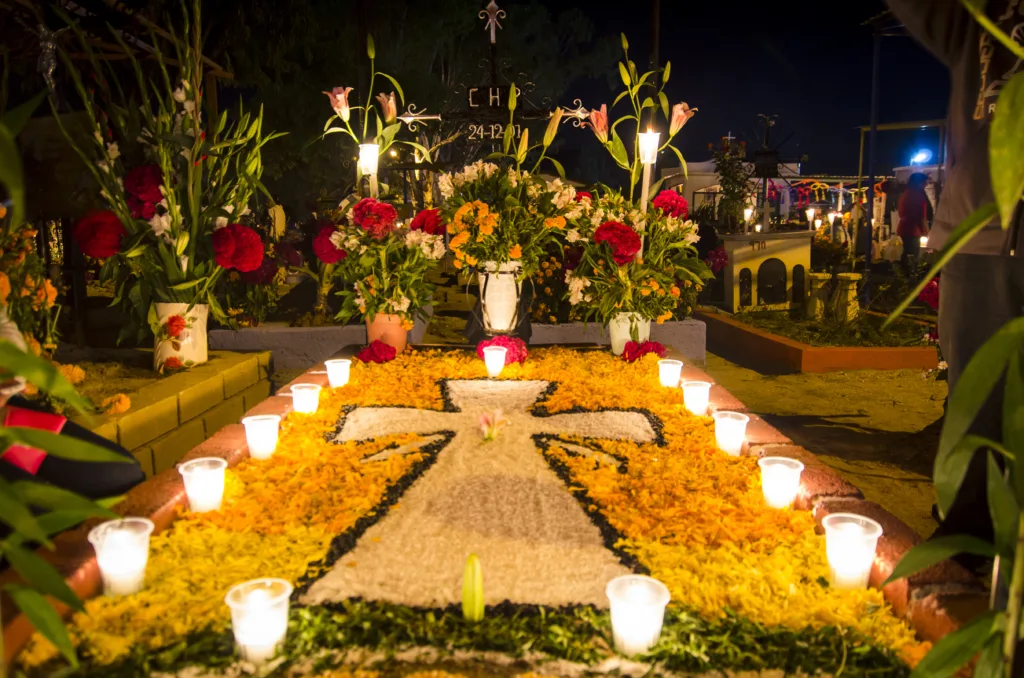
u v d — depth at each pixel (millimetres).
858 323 7883
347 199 6156
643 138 5414
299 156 13547
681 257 5680
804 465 3021
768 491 2771
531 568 2314
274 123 13070
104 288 9180
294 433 3576
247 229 4789
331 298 7555
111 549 2031
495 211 5316
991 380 1118
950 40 2549
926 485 4055
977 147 2490
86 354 5168
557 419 3912
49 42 4520
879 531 2189
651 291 5305
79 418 3436
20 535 1384
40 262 3834
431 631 1941
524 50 25484
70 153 5504
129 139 4863
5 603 1809
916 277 9055
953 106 2611
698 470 3154
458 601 2115
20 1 4637
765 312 9195
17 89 5863
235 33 9773
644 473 3111
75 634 1856
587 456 3350
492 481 3031
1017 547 1156
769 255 9266
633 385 4609
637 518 2635
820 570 2291
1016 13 2311
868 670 1791
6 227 3684
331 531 2535
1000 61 2387
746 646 1886
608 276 5379
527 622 1996
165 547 2365
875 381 6523
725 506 2750
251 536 2475
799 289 9969
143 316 4809
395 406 4117
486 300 5422
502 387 4574
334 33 14062
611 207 5539
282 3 10719
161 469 3857
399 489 2914
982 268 2559
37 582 1366
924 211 11320
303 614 1991
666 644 1889
